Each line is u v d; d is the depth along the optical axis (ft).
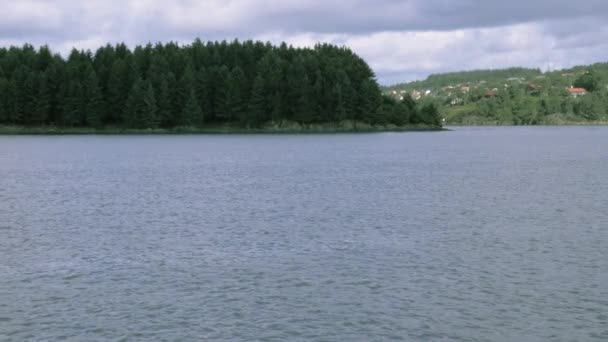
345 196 163.43
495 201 152.76
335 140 520.83
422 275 83.15
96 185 191.93
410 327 64.80
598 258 91.81
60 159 305.73
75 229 117.19
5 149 387.75
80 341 61.46
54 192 174.50
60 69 635.25
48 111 625.00
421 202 151.53
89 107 622.95
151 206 146.51
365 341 61.31
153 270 86.33
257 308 70.38
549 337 62.28
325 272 84.74
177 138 557.33
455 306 70.79
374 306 70.95
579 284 78.69
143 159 306.55
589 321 66.23
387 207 143.54
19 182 201.57
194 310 69.82
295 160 298.76
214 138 559.38
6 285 79.10
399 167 257.96
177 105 655.35
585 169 244.01
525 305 71.05
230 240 106.11
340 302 72.28
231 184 193.57
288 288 77.66
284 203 150.71
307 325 65.36
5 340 61.62
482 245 101.04
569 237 107.14
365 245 101.55
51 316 68.13
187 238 108.06
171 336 62.49
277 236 109.40
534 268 86.33
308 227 118.01
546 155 334.03
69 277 82.79
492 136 631.15
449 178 211.00
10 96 609.01
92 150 379.96
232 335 62.69
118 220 127.13
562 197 159.43
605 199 154.81
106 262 90.89
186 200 156.76
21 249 99.66
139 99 628.28
